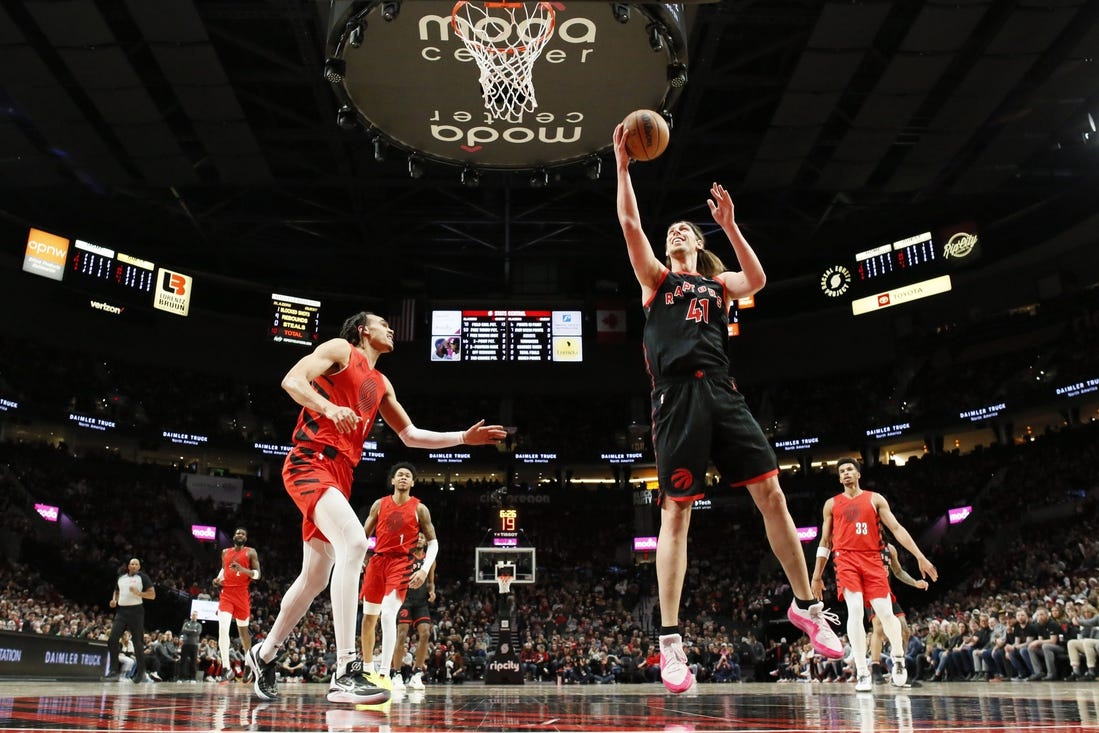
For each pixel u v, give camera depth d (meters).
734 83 23.53
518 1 13.80
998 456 34.31
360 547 4.35
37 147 27.84
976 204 34.03
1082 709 3.59
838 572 7.84
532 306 38.31
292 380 4.24
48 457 32.53
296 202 33.25
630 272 40.91
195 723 2.95
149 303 33.88
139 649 12.56
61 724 2.83
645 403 41.75
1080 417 35.25
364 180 29.56
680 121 25.36
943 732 2.37
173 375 38.75
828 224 35.44
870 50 22.25
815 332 40.69
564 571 36.62
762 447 4.23
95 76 22.70
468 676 25.67
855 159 27.52
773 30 22.39
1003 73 22.88
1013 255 32.53
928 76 22.67
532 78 15.90
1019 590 25.06
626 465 40.88
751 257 4.46
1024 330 33.56
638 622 33.47
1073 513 28.48
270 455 38.47
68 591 28.02
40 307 35.19
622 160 4.50
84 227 34.41
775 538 4.35
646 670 24.98
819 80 23.00
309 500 4.40
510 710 3.93
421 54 15.21
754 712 3.52
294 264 39.34
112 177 29.14
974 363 36.44
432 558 8.64
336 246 36.22
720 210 4.50
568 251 36.44
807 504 37.53
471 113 16.98
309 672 23.28
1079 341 32.25
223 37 21.55
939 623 19.39
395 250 36.59
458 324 38.00
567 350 37.69
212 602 24.81
